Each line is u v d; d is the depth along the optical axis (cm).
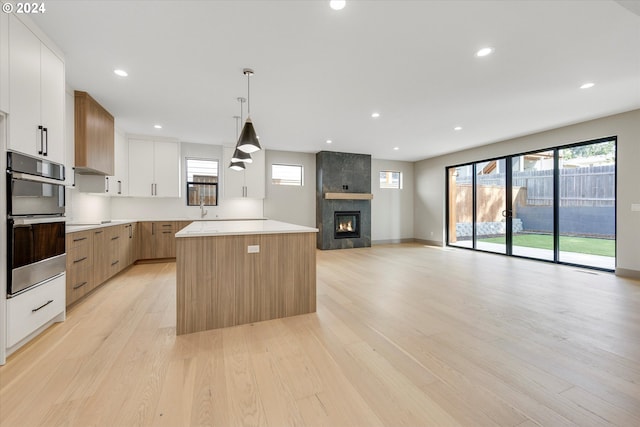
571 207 479
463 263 507
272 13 199
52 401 143
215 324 236
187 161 582
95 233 325
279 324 245
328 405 142
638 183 387
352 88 324
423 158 774
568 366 176
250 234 248
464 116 420
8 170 185
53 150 233
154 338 217
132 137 507
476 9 195
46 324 231
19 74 195
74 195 377
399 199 804
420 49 245
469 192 668
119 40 232
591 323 242
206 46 241
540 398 146
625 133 398
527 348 199
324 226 672
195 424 129
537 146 511
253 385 158
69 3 188
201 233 229
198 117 423
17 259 190
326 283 375
